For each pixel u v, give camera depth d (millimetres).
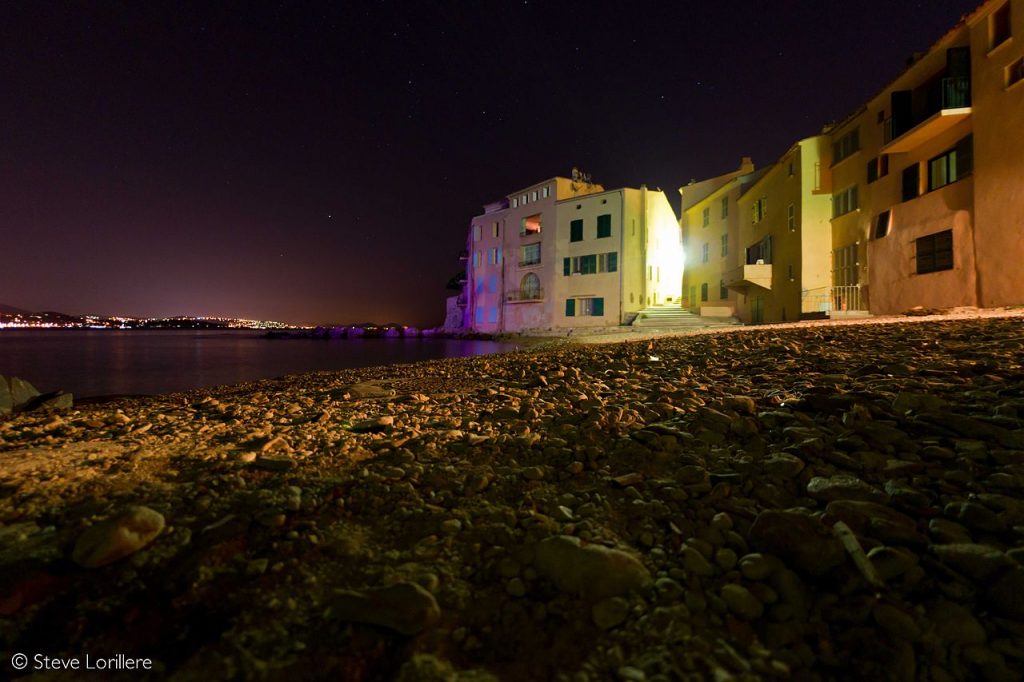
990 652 1894
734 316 33406
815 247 23578
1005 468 3143
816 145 23578
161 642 2084
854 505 2770
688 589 2287
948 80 16125
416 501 3236
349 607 2145
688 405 5148
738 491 3199
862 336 9812
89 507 3209
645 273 44875
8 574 2459
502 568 2479
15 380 10516
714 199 36344
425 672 1885
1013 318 10562
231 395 10930
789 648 1982
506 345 43938
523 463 3906
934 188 17609
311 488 3453
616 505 3105
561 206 48312
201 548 2672
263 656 1978
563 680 1854
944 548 2371
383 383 9477
